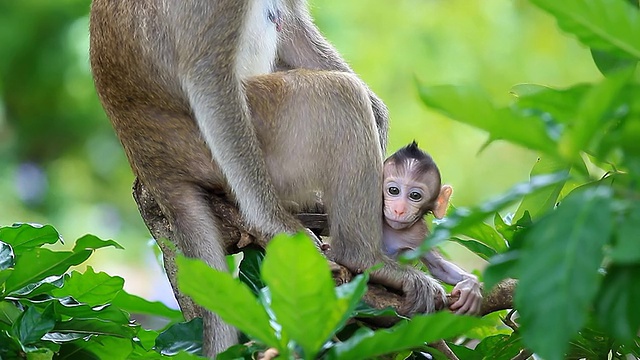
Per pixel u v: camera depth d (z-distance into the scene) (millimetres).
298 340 5344
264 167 9180
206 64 9211
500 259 5105
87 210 26453
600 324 5125
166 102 9367
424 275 8773
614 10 4727
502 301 8234
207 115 9180
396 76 23953
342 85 9188
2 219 25297
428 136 23750
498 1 24734
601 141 4875
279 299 5191
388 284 8766
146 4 9328
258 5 9914
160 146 9305
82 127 27484
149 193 9375
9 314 7246
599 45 4891
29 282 7164
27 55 26562
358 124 9094
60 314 7102
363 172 9008
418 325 5332
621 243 4473
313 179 9258
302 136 9227
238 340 7797
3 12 26562
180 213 9086
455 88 4777
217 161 9141
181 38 9250
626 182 5090
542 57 24359
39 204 26891
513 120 4809
